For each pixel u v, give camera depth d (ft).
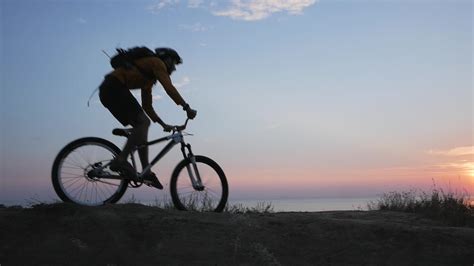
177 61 21.80
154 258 16.84
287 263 17.44
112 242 17.30
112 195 20.45
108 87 20.07
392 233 19.88
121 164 19.65
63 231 17.51
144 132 20.04
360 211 31.55
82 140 20.06
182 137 21.35
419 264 18.22
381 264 17.99
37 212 18.44
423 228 20.61
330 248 18.61
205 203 21.68
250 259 17.35
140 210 19.81
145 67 20.30
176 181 21.45
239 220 19.62
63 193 19.77
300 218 20.66
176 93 20.36
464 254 19.01
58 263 15.92
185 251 17.33
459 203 31.35
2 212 18.53
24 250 16.34
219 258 17.16
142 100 21.45
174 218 19.15
